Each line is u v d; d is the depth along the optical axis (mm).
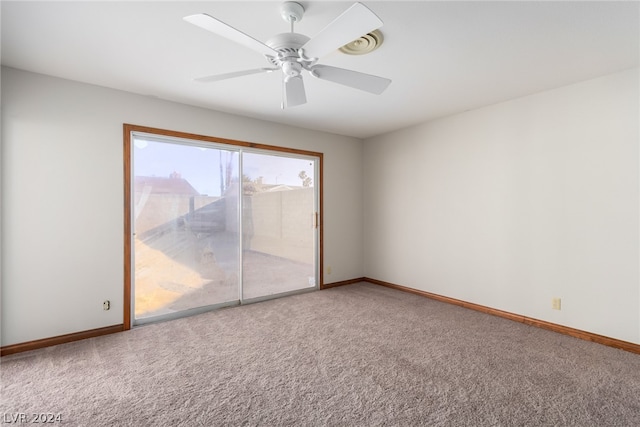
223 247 3639
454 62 2365
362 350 2498
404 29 1921
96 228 2818
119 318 2926
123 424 1644
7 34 1982
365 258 4977
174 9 1733
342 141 4719
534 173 3033
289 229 4195
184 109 3311
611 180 2570
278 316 3318
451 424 1636
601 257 2629
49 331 2605
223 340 2705
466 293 3621
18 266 2484
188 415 1712
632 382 2012
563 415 1699
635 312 2461
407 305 3693
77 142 2727
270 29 1940
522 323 3092
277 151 4047
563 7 1712
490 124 3371
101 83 2775
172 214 3295
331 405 1799
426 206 4051
